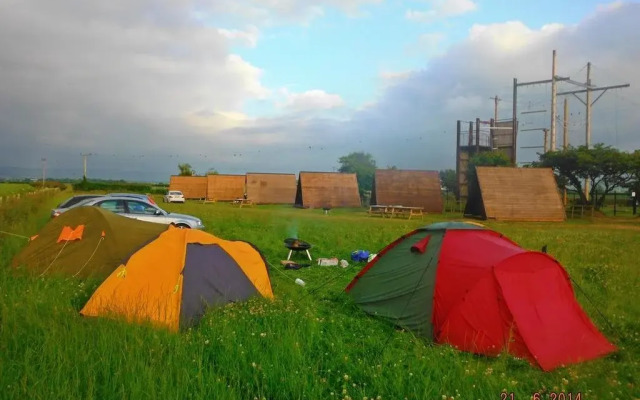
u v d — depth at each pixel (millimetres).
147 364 4500
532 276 6434
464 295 6250
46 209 20438
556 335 6031
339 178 44125
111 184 68188
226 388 4250
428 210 37500
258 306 6793
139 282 6438
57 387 3889
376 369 4844
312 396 4191
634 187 37188
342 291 8703
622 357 6004
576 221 32281
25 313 5555
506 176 32562
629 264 12367
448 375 4758
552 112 45344
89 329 5219
